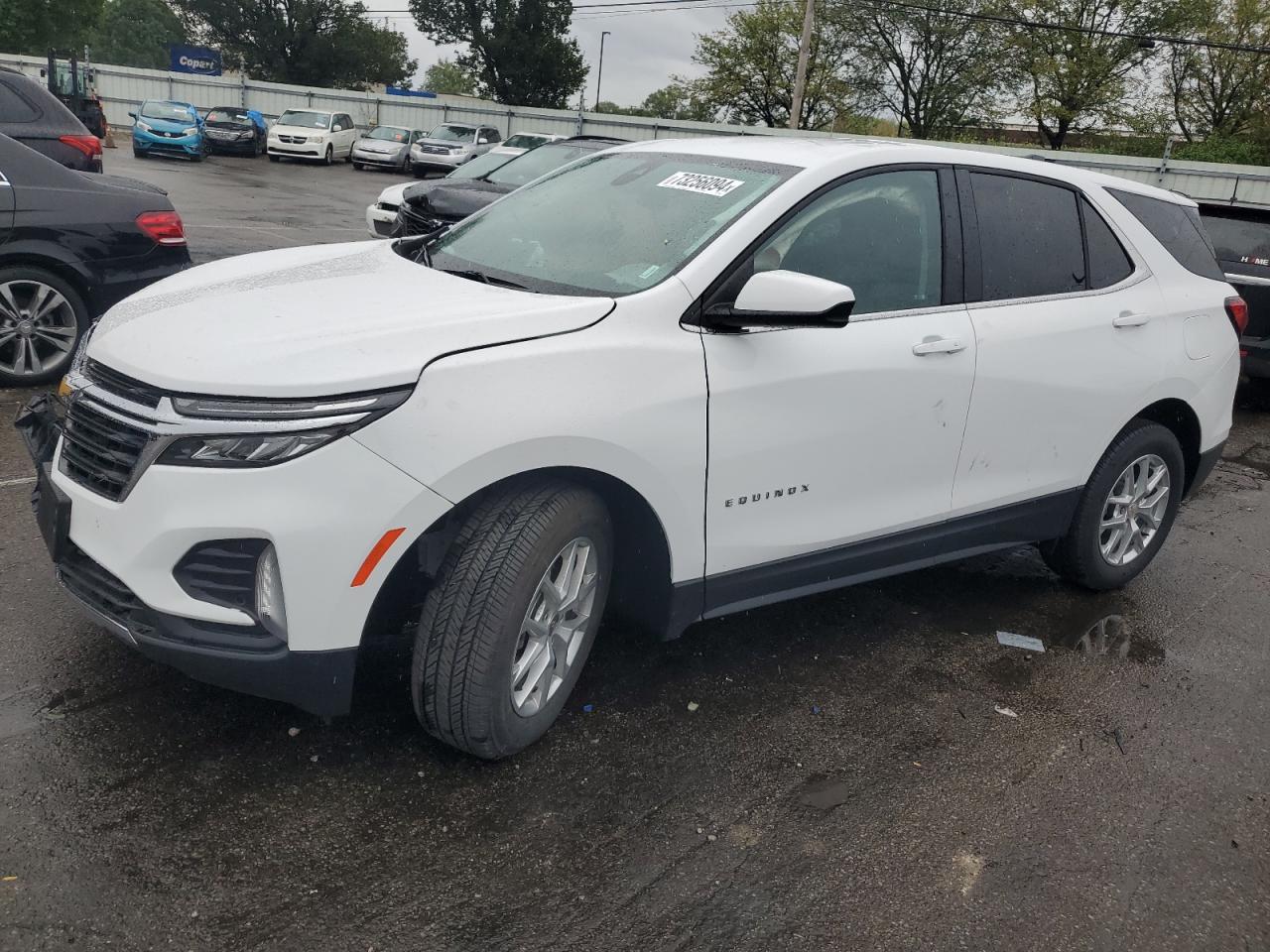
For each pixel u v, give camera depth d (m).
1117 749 3.50
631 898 2.56
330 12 55.69
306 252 3.84
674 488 3.07
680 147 3.96
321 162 32.41
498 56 53.00
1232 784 3.34
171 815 2.68
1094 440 4.36
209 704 3.17
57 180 6.00
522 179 10.12
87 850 2.52
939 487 3.86
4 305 5.96
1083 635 4.39
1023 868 2.83
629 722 3.35
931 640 4.20
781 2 46.00
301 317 2.83
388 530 2.57
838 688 3.72
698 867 2.70
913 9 42.50
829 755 3.29
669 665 3.74
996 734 3.52
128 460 2.65
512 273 3.39
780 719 3.47
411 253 3.83
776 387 3.24
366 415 2.54
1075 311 4.18
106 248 6.12
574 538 2.94
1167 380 4.54
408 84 72.75
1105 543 4.71
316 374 2.54
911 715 3.59
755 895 2.62
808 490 3.44
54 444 3.03
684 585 3.24
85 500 2.74
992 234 3.95
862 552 3.70
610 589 3.43
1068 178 4.33
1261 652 4.38
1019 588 4.84
